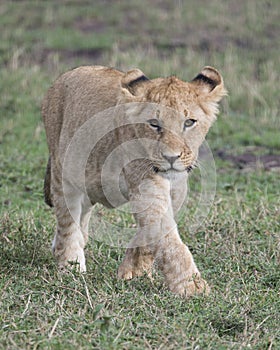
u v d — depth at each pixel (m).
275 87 22.03
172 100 9.66
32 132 19.28
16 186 15.57
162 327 8.59
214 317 9.00
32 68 23.12
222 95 10.12
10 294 9.45
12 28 26.67
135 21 27.27
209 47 25.20
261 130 20.09
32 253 11.21
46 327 8.40
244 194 14.94
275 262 10.99
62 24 27.09
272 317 9.14
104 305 9.02
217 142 19.16
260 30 26.33
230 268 10.70
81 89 10.99
